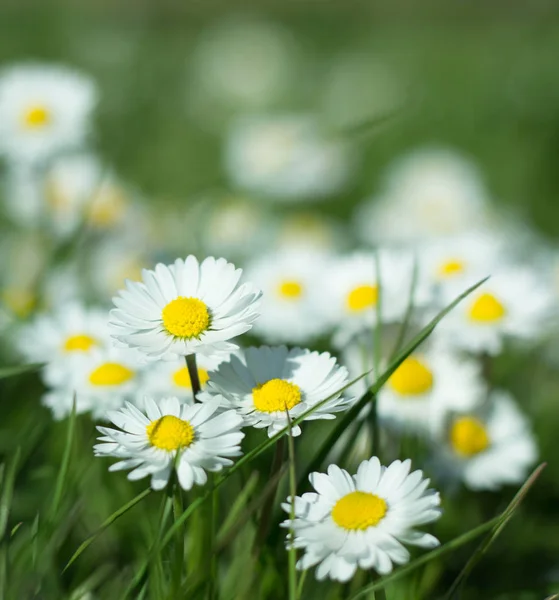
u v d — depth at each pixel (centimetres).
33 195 81
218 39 197
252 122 129
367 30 236
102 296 76
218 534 47
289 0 282
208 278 47
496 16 243
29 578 46
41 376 56
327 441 47
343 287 57
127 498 51
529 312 56
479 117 144
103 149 118
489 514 55
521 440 54
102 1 242
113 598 47
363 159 140
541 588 51
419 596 49
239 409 46
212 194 109
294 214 121
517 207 121
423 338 47
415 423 53
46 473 51
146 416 46
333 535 44
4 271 81
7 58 167
